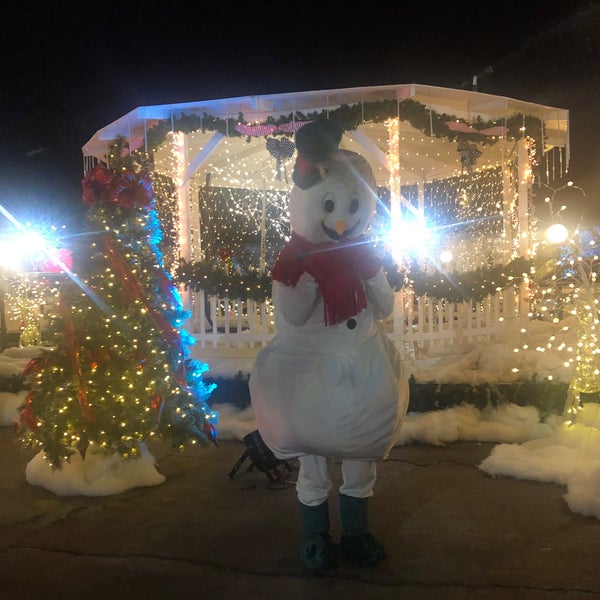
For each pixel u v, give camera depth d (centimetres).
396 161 755
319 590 361
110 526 462
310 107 745
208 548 420
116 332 539
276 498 511
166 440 566
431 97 748
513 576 369
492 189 979
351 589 361
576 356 638
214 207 1130
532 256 827
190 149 932
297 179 383
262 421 384
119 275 541
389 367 374
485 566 382
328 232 379
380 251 395
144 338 542
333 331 374
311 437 363
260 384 384
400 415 376
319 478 388
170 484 550
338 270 367
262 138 866
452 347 805
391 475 553
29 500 518
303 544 390
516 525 440
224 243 1142
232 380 736
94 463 541
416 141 931
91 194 555
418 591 355
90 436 527
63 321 544
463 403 681
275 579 376
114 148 586
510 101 788
